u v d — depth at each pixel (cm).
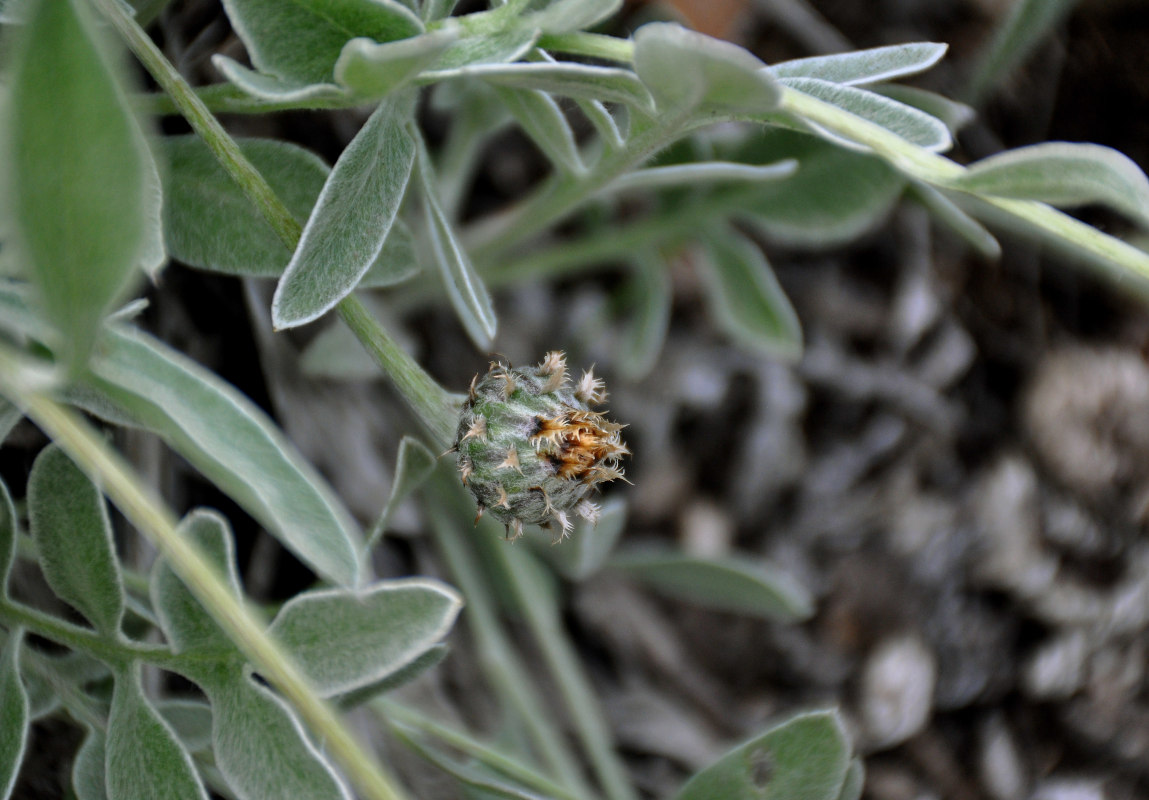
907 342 36
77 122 20
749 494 36
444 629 25
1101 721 36
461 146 32
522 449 27
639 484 36
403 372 27
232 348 32
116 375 23
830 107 24
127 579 28
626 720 35
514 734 32
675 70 24
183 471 31
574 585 36
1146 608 36
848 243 35
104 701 27
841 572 36
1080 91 35
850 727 35
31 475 25
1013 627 36
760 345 32
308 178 27
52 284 22
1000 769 35
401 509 34
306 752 24
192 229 27
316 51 25
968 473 36
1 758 25
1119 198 23
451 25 25
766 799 27
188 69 31
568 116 33
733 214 32
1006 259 36
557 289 36
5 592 25
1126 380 36
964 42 35
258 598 32
